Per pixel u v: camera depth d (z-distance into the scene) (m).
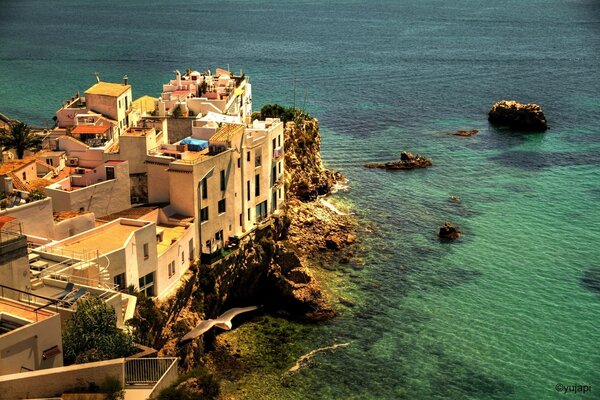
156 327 78.38
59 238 78.56
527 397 83.94
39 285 62.41
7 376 46.91
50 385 48.44
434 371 87.94
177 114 118.81
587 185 153.62
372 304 102.12
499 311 101.44
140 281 78.75
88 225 81.94
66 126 132.38
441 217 134.00
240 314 97.12
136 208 94.25
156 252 80.94
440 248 120.56
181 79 142.88
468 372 88.00
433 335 95.12
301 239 117.75
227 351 89.25
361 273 110.81
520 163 169.25
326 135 191.50
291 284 100.06
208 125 108.69
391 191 147.12
